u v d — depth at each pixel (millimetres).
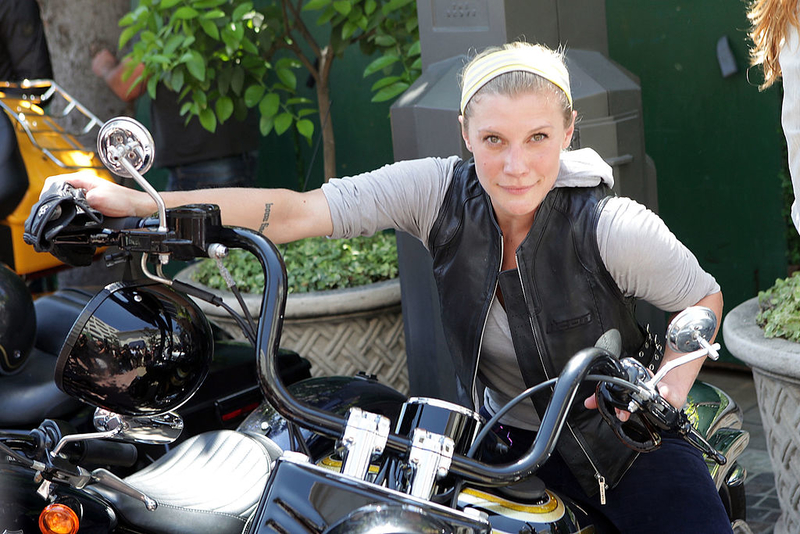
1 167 3691
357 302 3781
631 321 1900
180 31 4707
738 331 3043
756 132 4449
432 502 1255
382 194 1955
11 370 2537
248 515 2074
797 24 1933
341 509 1236
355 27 4461
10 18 4672
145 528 1991
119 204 1568
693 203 4715
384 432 1300
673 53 4605
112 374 1445
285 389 1329
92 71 4945
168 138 5051
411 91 3180
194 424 2938
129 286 1500
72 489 1932
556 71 1625
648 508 1957
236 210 1844
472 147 1667
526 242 1819
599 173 1825
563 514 1694
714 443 2424
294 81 4766
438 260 1950
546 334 1844
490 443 1787
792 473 2930
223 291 4105
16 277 2574
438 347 3285
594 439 1896
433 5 3145
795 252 4500
